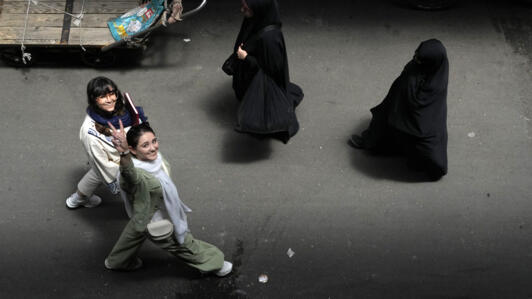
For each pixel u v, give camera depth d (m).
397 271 6.85
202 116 8.20
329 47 9.00
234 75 7.36
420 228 7.17
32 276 6.81
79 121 8.10
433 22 9.29
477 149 7.84
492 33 9.12
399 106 6.89
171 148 7.87
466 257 6.95
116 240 7.09
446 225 7.19
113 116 6.02
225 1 9.58
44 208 7.33
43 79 8.52
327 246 7.04
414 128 6.91
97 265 6.89
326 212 7.30
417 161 7.34
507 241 7.06
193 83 8.55
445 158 7.17
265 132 7.17
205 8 9.46
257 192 7.47
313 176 7.61
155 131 8.03
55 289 6.72
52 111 8.20
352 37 9.12
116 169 6.26
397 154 7.79
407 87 6.72
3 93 8.38
